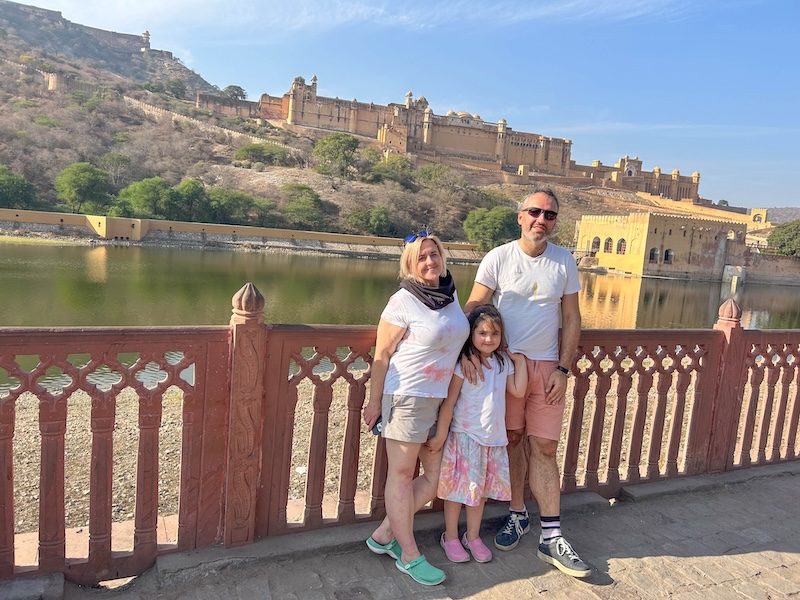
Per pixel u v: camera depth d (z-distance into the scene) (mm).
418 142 115562
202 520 2859
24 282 27594
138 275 33531
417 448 2842
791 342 4484
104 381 10641
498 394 3004
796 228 72375
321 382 2992
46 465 2549
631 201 111375
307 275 41562
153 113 108312
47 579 2566
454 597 2725
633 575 2994
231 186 80438
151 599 2588
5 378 10531
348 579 2801
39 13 198500
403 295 2777
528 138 121750
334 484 5926
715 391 4215
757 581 3004
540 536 3273
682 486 4047
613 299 40781
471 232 75125
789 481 4371
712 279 68438
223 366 2783
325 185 84875
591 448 3834
